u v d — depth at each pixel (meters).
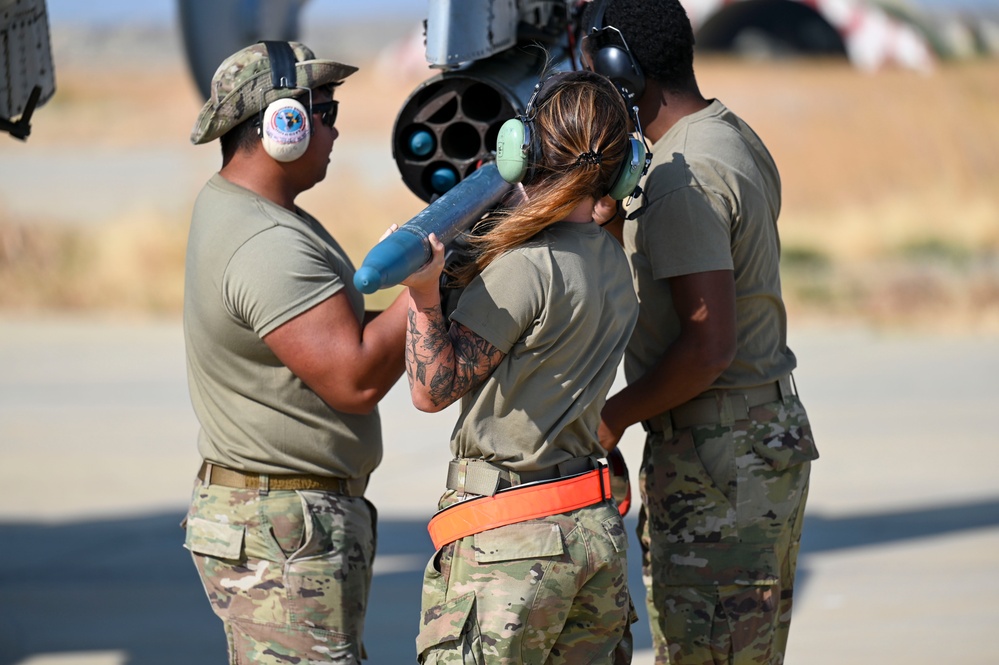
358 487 10.41
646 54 10.39
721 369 10.05
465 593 8.70
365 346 9.49
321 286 9.55
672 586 10.71
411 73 104.50
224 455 9.88
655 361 10.73
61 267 48.69
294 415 9.77
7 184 67.50
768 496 10.59
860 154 63.66
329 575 9.82
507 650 8.52
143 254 50.00
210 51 15.91
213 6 15.66
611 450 10.92
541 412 8.67
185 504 23.33
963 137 64.88
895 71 92.31
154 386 33.47
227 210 9.80
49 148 85.25
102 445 27.39
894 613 17.09
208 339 9.78
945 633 16.25
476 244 8.62
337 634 9.88
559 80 8.72
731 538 10.51
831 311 42.19
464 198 8.61
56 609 17.91
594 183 8.65
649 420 11.01
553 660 9.09
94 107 106.69
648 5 10.33
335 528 9.93
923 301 42.88
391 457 26.45
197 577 19.45
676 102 10.62
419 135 10.63
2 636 16.70
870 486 23.52
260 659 9.76
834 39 103.12
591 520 8.81
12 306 45.31
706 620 10.50
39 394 32.41
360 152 73.38
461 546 8.78
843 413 29.27
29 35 12.04
